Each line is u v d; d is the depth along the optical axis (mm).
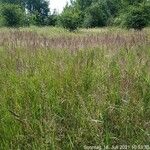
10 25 34375
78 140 3051
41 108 3482
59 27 29578
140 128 3154
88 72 4520
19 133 3211
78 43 8023
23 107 3633
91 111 3346
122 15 26078
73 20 28844
